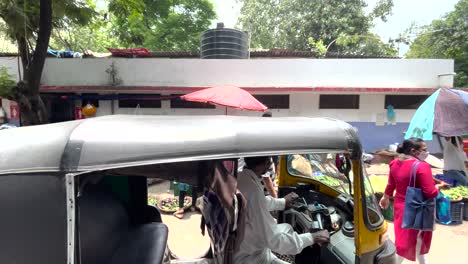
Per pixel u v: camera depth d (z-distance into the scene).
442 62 11.70
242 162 2.94
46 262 1.39
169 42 22.28
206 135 1.66
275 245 2.20
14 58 11.77
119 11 10.20
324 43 21.30
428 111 6.26
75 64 12.03
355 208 2.25
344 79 11.88
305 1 21.56
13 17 7.82
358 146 1.97
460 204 5.75
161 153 1.54
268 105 12.40
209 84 12.02
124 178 2.80
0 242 1.41
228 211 1.86
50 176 1.40
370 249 2.33
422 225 3.42
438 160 9.72
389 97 12.20
